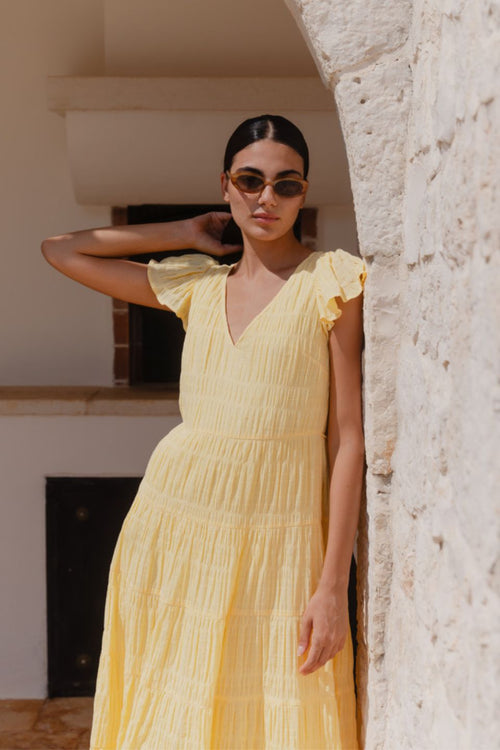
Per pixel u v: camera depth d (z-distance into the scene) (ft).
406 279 5.62
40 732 10.67
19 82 11.98
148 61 11.09
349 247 11.95
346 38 5.66
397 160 5.69
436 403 4.75
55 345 12.39
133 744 6.31
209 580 6.16
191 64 11.11
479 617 3.90
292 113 10.58
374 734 6.09
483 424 3.83
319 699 6.16
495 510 3.67
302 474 6.16
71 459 11.05
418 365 5.24
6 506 11.16
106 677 6.68
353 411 6.22
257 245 6.43
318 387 6.17
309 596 6.15
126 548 6.64
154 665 6.34
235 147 6.27
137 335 12.61
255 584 6.12
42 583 11.29
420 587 5.10
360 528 6.64
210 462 6.25
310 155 10.78
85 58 11.95
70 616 11.43
